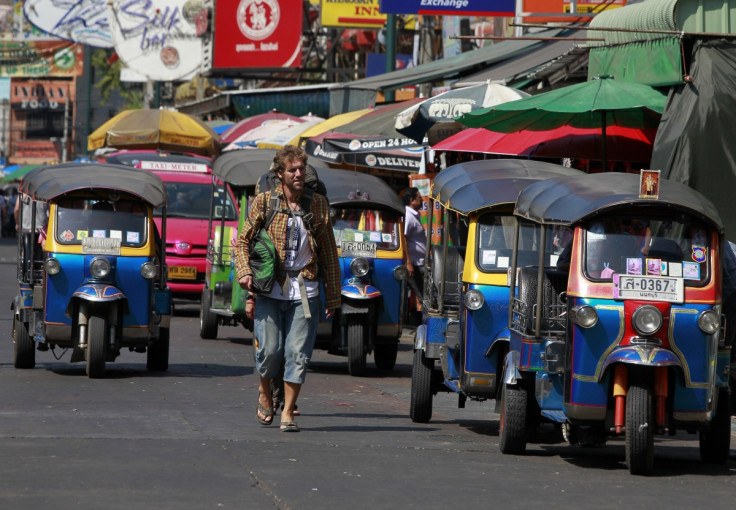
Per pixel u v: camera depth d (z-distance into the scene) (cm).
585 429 1512
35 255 2303
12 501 1130
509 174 1816
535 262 1702
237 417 1753
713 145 2233
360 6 5331
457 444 1606
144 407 1827
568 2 3603
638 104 2234
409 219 2862
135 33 8319
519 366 1505
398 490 1240
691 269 1408
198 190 4116
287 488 1225
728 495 1292
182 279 3878
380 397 2134
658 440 1781
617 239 1423
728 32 2316
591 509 1184
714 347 1405
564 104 2216
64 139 17588
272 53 6275
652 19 2391
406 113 2694
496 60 3519
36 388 2027
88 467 1309
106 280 2189
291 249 1584
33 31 12862
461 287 1750
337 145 3259
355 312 2416
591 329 1391
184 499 1159
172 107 9150
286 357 1617
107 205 2239
